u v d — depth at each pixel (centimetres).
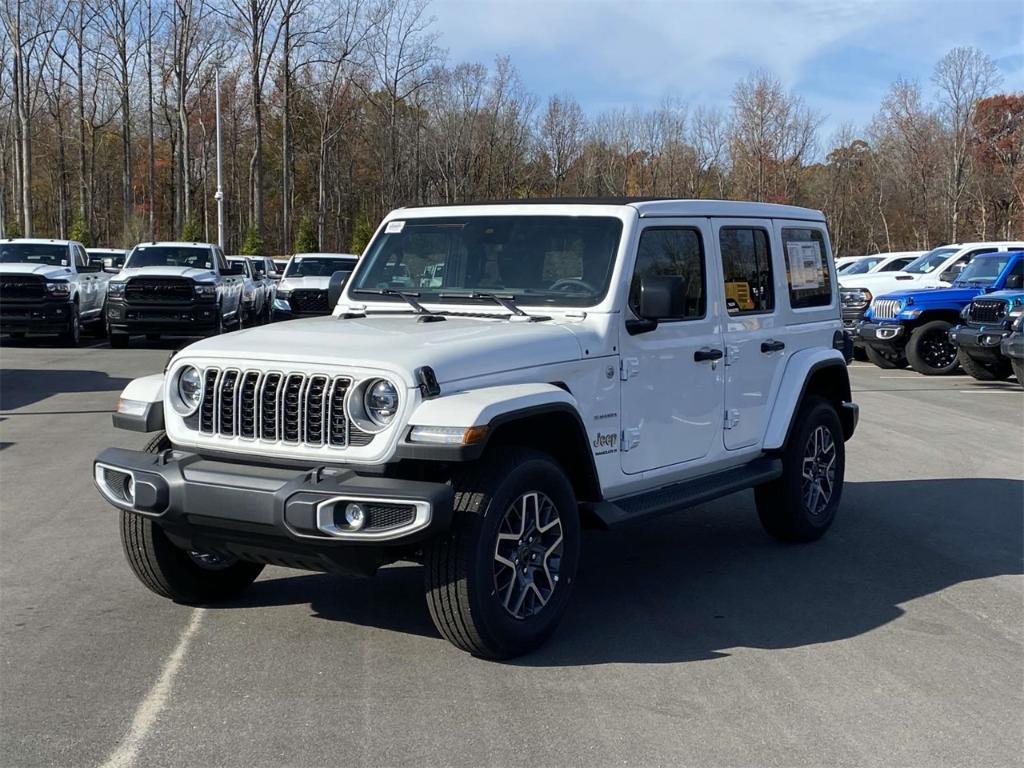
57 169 6881
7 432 1115
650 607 586
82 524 743
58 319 2016
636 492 584
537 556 500
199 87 5756
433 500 432
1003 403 1488
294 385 471
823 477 744
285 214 4672
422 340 491
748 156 4928
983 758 405
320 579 629
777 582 638
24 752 396
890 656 515
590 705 448
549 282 577
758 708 448
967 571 667
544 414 491
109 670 479
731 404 653
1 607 567
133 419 513
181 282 2005
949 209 5328
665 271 599
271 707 440
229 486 459
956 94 5200
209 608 571
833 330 775
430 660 497
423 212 639
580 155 5166
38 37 5075
